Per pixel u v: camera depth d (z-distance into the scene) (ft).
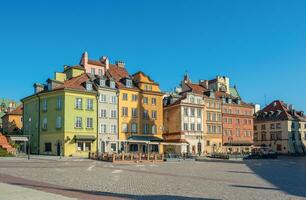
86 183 79.41
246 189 73.97
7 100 422.00
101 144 252.83
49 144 245.45
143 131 277.23
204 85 356.79
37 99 257.55
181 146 299.99
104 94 258.16
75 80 253.44
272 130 397.39
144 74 286.25
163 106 320.29
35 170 110.73
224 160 227.81
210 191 69.15
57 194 58.65
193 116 313.12
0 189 62.28
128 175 104.47
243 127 356.18
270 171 133.90
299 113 412.98
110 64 298.15
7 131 322.14
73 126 241.35
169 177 100.07
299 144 394.93
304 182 91.56
